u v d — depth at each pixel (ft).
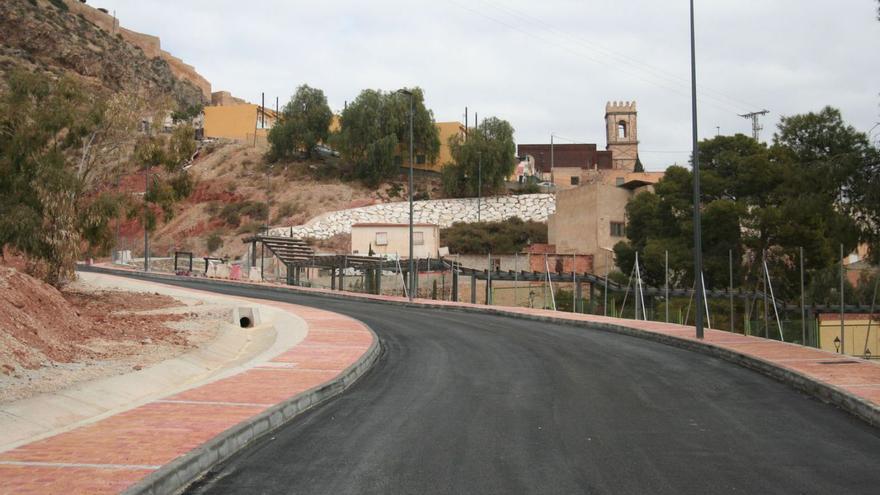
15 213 79.92
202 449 24.17
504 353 58.65
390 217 251.80
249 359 57.47
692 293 109.70
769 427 30.86
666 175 160.15
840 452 26.32
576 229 200.64
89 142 91.50
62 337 50.52
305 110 321.32
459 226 233.96
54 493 19.39
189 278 159.94
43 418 30.96
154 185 97.71
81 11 467.93
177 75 533.96
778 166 144.36
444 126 320.70
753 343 62.90
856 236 89.40
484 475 22.72
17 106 84.69
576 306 122.31
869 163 88.38
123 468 21.85
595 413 33.76
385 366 50.96
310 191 283.18
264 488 21.43
